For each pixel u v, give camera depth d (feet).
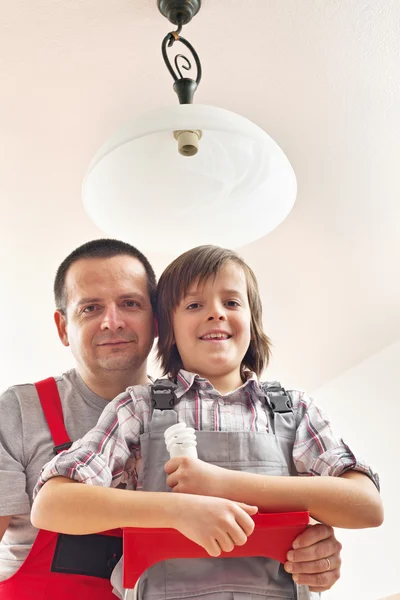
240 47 5.34
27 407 5.02
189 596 3.48
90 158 6.46
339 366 10.12
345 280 8.36
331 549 3.46
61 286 5.41
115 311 5.00
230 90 5.75
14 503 4.55
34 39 5.21
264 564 3.61
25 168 6.56
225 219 4.94
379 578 8.93
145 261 5.47
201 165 4.37
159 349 4.85
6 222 7.25
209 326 4.36
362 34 5.25
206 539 2.99
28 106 5.84
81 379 5.24
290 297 8.68
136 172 4.43
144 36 5.21
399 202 7.09
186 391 4.22
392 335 9.44
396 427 9.23
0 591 4.25
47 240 7.55
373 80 5.67
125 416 4.05
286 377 10.36
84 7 4.95
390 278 8.31
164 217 4.88
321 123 6.12
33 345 9.29
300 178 6.76
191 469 3.37
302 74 5.61
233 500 3.33
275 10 5.03
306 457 3.99
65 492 3.35
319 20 5.12
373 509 3.49
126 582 3.15
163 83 5.65
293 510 3.38
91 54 5.35
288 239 7.66
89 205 4.79
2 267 7.93
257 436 3.96
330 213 7.26
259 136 4.10
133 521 3.18
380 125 6.15
